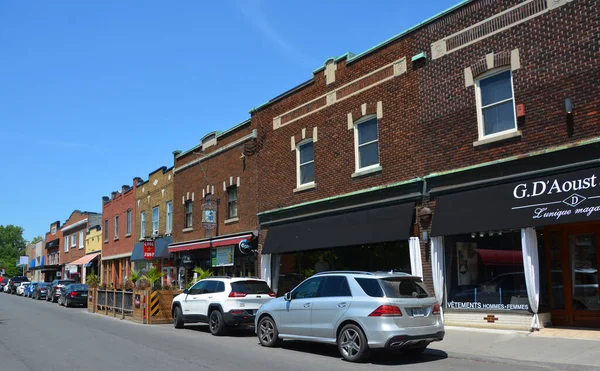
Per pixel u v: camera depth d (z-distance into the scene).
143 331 15.89
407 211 14.80
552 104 12.05
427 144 14.69
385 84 16.20
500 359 9.81
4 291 60.12
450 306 13.80
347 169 17.25
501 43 13.20
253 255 21.55
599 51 11.34
